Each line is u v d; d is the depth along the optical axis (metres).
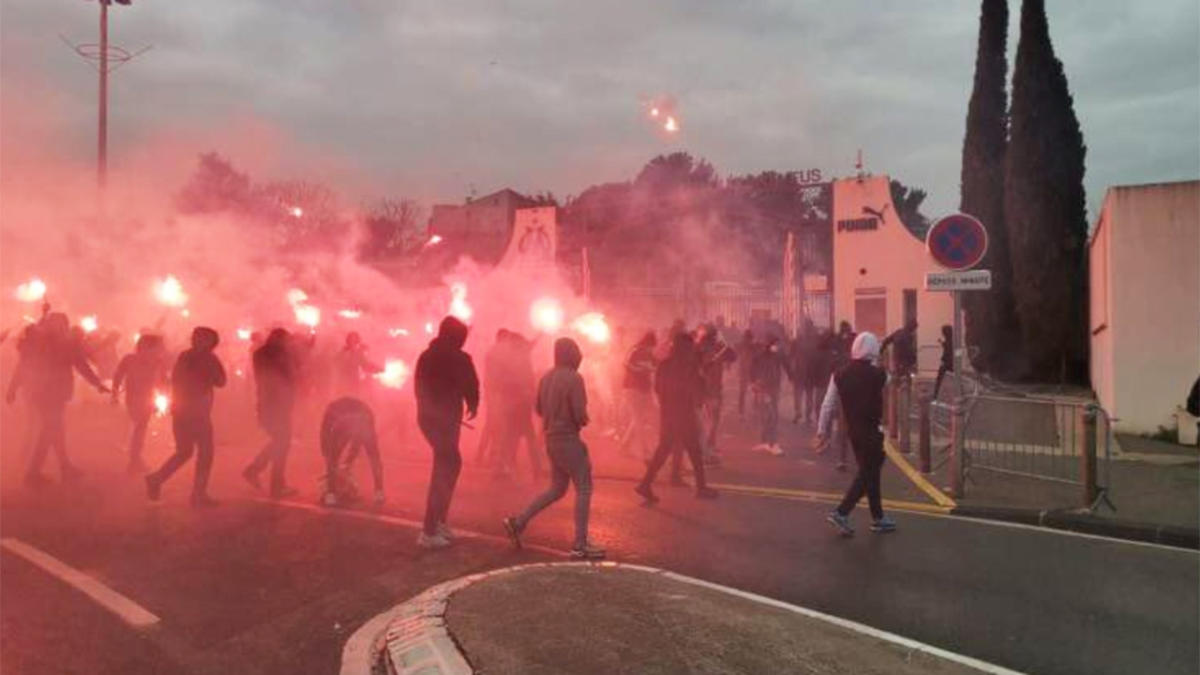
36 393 9.57
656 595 5.52
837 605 6.06
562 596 5.43
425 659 4.49
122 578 6.31
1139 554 7.59
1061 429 10.53
